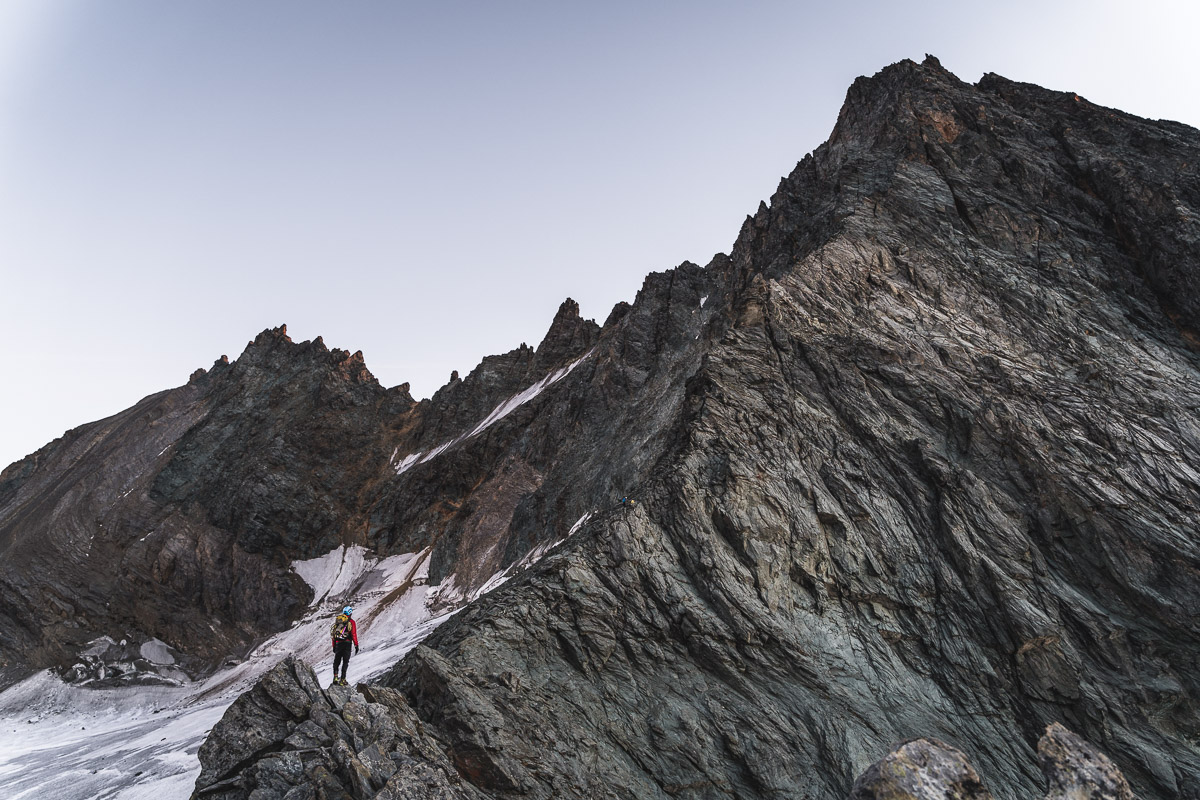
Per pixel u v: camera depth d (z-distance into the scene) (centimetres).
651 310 7750
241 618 6650
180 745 3509
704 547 2558
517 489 6838
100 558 6981
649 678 2238
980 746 2164
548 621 2331
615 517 2702
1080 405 3100
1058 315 3641
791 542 2625
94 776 3120
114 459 8469
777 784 1969
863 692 2264
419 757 1614
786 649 2325
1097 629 2425
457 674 2011
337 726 1575
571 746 1964
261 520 7619
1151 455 2878
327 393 9475
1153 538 2591
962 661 2378
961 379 3278
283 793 1411
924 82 5784
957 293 3781
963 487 2792
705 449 2916
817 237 4591
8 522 7956
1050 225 4128
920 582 2580
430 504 7788
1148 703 2244
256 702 1606
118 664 5884
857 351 3447
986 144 4866
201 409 9775
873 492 2844
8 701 5369
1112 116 5012
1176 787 2045
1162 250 3816
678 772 1995
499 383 9838
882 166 4962
